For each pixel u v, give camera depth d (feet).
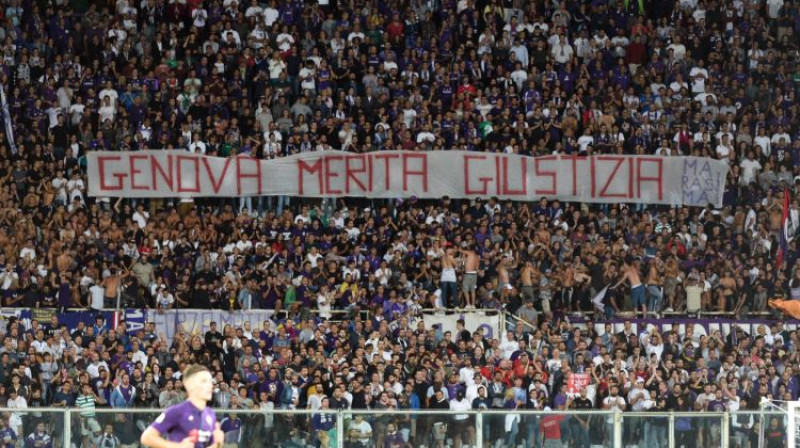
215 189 388.16
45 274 354.13
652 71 431.02
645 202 398.42
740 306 369.30
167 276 354.33
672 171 399.03
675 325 350.02
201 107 402.72
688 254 378.53
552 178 396.78
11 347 311.68
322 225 381.19
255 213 390.42
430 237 370.94
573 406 311.47
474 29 438.40
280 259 362.94
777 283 372.17
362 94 417.69
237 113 407.23
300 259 364.79
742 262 379.14
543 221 379.76
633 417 257.14
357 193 392.68
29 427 246.47
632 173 398.42
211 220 374.02
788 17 447.42
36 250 360.69
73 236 361.92
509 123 407.85
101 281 353.10
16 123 396.16
